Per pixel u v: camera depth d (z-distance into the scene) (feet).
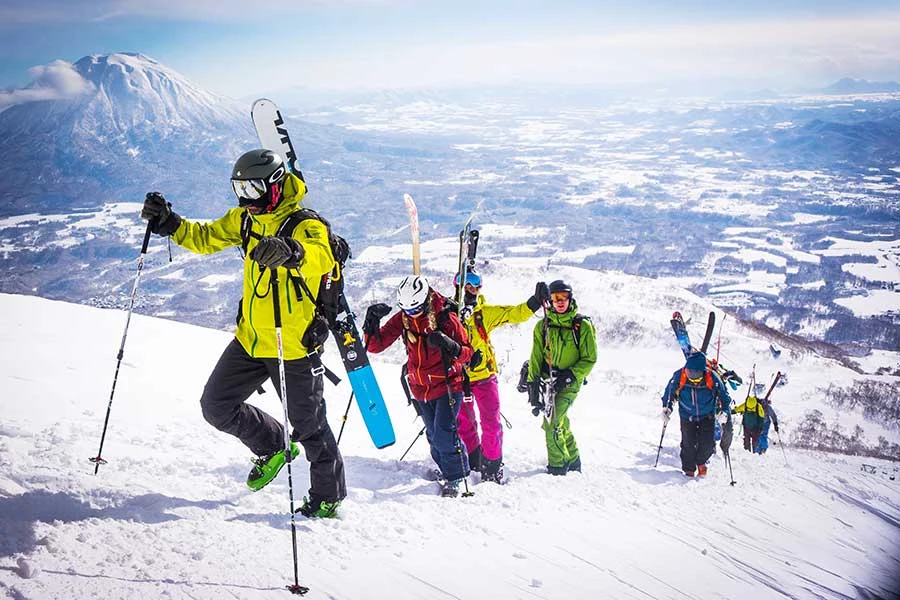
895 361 368.89
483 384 20.57
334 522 13.10
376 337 18.26
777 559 17.34
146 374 23.58
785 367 172.35
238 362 12.94
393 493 16.83
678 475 26.66
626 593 12.41
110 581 9.28
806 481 30.99
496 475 20.68
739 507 22.47
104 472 13.55
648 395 126.62
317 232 12.31
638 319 186.80
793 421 132.67
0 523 10.24
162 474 14.25
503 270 228.43
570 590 11.96
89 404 18.79
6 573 9.02
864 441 123.95
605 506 18.75
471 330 20.26
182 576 9.77
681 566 14.75
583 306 197.88
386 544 12.53
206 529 11.62
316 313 12.68
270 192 12.14
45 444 14.47
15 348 24.38
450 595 10.85
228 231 12.96
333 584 10.46
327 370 13.37
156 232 12.97
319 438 13.28
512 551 13.38
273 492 14.25
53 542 9.95
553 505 17.53
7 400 17.67
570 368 22.65
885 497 32.86
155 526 11.35
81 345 26.68
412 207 17.70
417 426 25.61
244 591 9.69
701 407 26.55
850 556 19.45
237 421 13.34
